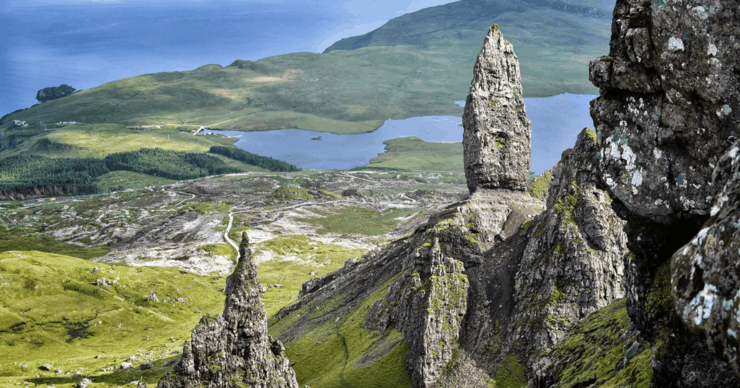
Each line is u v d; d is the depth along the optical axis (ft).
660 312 91.97
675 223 86.48
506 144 601.62
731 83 72.23
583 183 467.93
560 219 467.52
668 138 82.38
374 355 535.19
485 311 494.18
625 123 90.27
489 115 600.80
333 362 577.02
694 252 50.70
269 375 347.77
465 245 546.26
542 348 428.97
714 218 50.57
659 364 86.48
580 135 489.26
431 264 540.11
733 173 51.60
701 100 76.28
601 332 224.33
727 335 44.98
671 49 78.64
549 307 442.91
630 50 85.87
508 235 549.54
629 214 94.48
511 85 609.01
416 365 484.74
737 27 71.46
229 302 350.23
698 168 79.71
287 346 653.30
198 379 328.90
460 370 461.78
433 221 611.88
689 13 75.87
